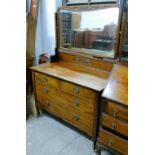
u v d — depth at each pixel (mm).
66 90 1680
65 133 1910
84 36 1853
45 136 1860
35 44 2348
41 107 2098
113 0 1685
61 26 1998
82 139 1824
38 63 2416
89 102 1514
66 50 2037
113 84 1321
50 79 1791
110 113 1271
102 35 1707
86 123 1632
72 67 1929
